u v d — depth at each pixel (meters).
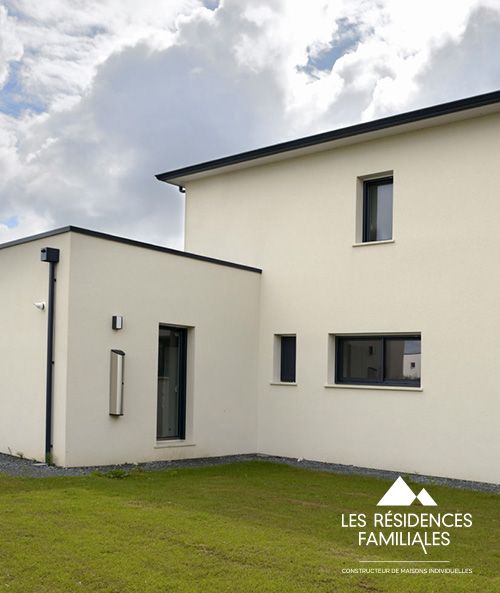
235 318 12.68
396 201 11.36
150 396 11.04
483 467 10.00
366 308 11.59
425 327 10.82
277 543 5.74
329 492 8.70
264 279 13.19
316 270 12.36
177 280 11.61
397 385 11.27
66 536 5.74
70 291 9.92
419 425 10.76
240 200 13.73
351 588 4.68
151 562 5.11
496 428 9.93
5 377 11.04
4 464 9.83
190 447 11.73
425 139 11.09
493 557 5.61
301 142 12.20
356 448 11.50
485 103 9.97
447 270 10.66
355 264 11.81
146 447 10.94
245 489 8.71
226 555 5.33
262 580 4.78
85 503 7.08
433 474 10.52
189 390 11.89
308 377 12.30
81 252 10.10
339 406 11.80
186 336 12.02
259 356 13.11
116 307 10.56
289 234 12.84
